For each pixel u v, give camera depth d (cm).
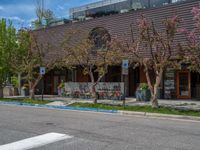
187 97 2725
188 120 1616
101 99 2777
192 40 1795
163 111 1855
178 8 2381
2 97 3219
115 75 3188
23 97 3262
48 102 2591
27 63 2956
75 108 2184
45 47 3189
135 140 1003
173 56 2245
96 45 2853
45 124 1352
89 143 956
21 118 1565
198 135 1111
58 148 892
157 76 1997
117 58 2214
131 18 2669
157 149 880
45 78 3875
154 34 1938
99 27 2902
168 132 1171
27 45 2973
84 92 2961
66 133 1127
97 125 1333
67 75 3622
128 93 3069
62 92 3175
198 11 1803
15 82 3706
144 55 2362
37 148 895
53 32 3319
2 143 960
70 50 2408
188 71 2708
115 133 1131
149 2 3116
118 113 1912
